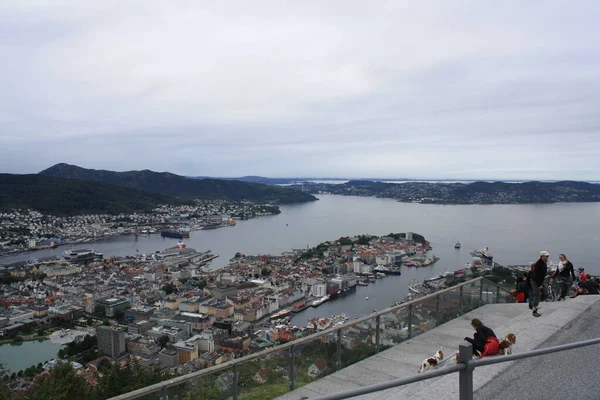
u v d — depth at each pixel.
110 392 12.91
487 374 6.22
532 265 10.80
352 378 8.46
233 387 7.28
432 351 9.73
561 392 5.57
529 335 8.55
